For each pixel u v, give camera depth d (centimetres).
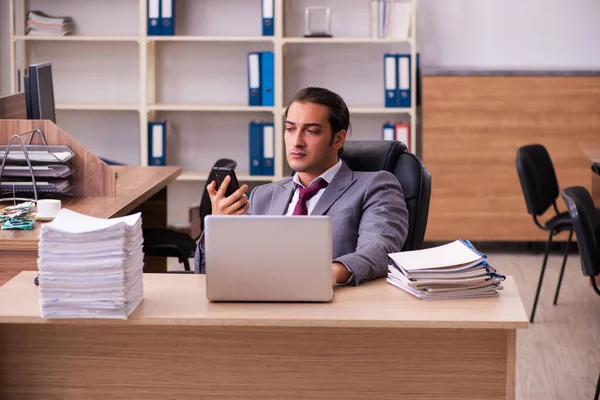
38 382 265
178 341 262
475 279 258
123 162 712
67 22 677
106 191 421
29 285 275
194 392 264
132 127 710
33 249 334
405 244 334
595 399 388
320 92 312
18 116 454
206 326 261
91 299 242
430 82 656
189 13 690
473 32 689
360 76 696
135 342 262
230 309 250
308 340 260
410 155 343
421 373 259
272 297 254
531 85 653
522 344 476
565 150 657
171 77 702
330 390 262
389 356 259
